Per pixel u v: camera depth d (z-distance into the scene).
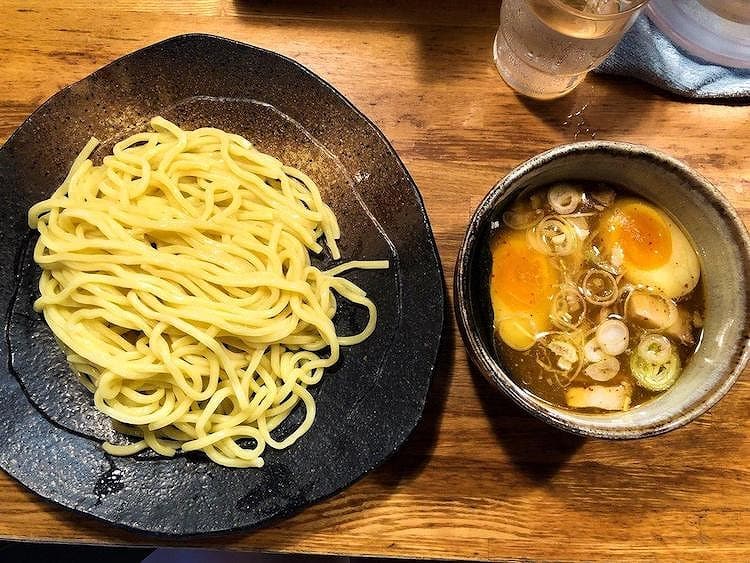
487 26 0.40
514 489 0.37
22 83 0.39
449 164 0.39
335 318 0.38
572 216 0.33
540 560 0.36
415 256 0.36
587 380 0.32
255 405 0.36
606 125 0.40
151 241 0.38
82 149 0.38
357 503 0.36
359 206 0.38
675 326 0.32
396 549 0.36
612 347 0.32
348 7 0.40
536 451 0.37
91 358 0.35
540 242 0.33
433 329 0.35
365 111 0.39
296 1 0.40
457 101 0.40
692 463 0.37
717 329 0.31
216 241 0.38
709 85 0.40
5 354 0.36
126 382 0.37
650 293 0.32
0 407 0.35
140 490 0.35
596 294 0.33
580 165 0.32
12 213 0.36
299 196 0.39
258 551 0.36
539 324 0.32
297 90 0.37
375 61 0.40
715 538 0.37
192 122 0.39
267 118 0.39
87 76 0.37
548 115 0.40
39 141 0.37
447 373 0.37
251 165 0.39
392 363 0.36
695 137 0.40
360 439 0.35
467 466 0.37
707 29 0.40
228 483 0.35
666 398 0.31
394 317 0.37
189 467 0.36
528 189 0.33
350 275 0.38
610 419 0.31
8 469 0.34
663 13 0.40
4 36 0.39
